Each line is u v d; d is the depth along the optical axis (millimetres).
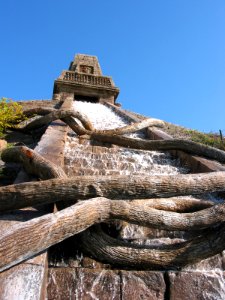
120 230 4355
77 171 5977
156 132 9750
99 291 3537
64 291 3463
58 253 3801
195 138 12555
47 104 16125
